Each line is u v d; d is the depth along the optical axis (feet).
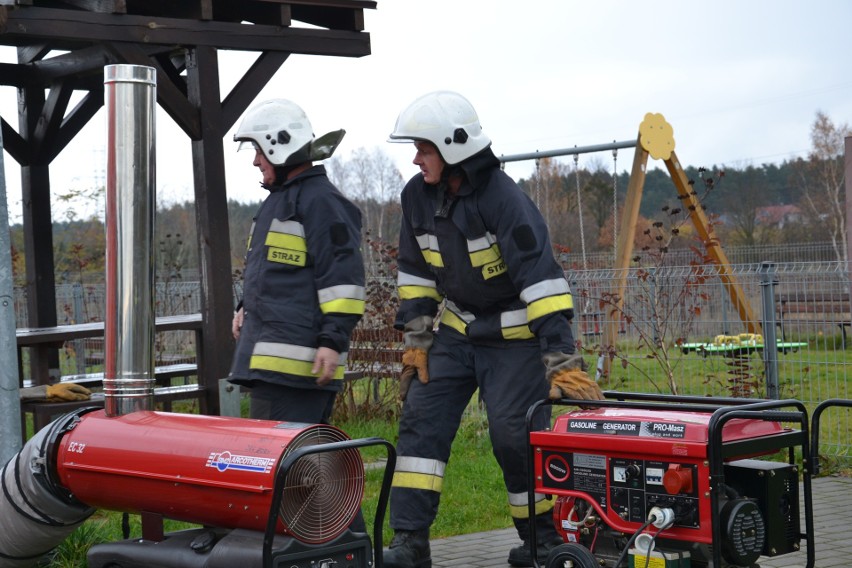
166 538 13.83
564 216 151.02
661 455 13.47
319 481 12.88
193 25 26.05
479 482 25.18
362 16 28.30
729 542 12.94
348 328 16.05
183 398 26.45
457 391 17.61
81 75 31.40
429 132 16.35
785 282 29.35
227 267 26.66
